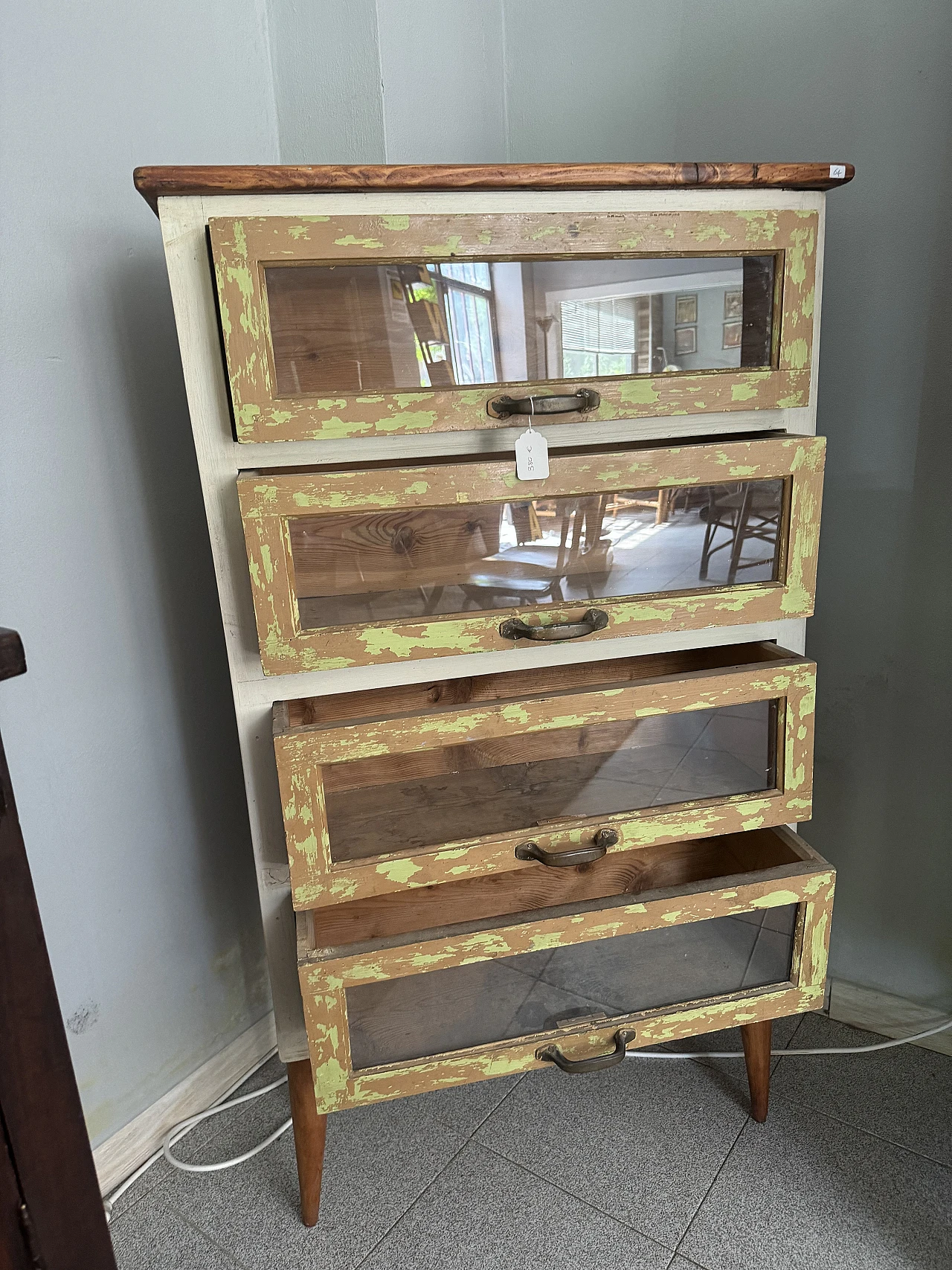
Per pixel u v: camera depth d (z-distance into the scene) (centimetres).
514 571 95
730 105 121
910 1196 114
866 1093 131
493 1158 122
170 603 121
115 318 109
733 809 105
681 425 97
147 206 110
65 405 104
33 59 96
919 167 110
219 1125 131
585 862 101
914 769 131
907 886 136
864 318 120
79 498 107
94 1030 117
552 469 90
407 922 125
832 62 113
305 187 80
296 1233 113
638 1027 104
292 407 84
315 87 123
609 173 85
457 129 132
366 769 98
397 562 91
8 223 95
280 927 106
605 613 96
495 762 104
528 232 86
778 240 92
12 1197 63
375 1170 121
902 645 127
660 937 106
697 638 107
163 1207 117
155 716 121
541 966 103
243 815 138
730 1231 110
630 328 92
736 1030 145
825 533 130
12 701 103
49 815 108
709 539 98
